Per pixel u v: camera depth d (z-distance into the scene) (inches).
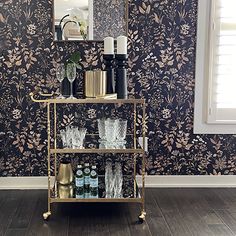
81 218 112.9
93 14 127.2
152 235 102.7
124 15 127.6
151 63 131.3
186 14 129.3
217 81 131.3
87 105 133.1
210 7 128.1
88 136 129.1
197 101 133.6
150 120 134.5
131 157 136.0
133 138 127.8
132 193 117.6
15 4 125.9
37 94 130.3
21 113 131.8
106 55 119.0
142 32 129.6
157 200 126.7
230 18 128.0
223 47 129.5
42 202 124.6
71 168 126.3
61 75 118.3
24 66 129.3
